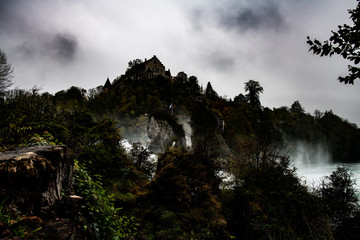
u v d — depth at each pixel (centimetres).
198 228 702
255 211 791
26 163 171
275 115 9056
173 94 9512
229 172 1370
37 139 398
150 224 702
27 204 166
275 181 1012
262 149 1412
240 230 781
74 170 293
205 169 931
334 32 267
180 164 904
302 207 698
